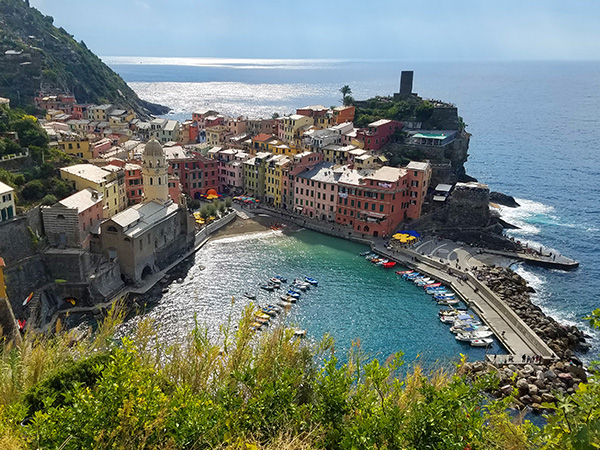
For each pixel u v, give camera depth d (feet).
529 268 475.72
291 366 94.07
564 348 329.72
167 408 75.87
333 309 372.99
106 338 105.70
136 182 501.56
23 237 351.46
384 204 524.93
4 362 96.99
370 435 74.43
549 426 63.52
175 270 437.99
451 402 77.97
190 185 633.61
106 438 69.87
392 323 355.36
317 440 75.97
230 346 105.40
